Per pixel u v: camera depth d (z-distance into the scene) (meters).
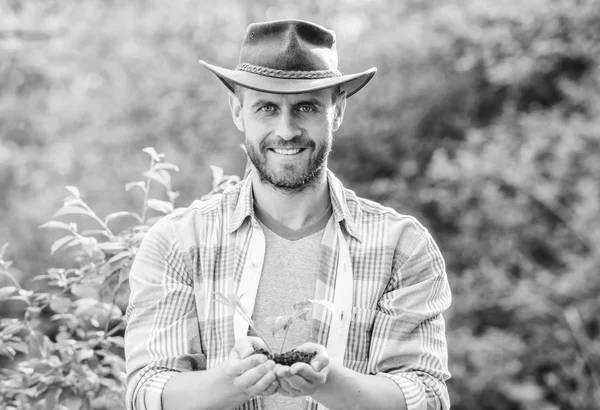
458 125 8.74
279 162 2.16
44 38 6.84
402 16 9.26
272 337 2.19
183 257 2.25
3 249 3.11
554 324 7.37
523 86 8.37
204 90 9.40
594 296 7.16
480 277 7.61
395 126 8.84
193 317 2.21
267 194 2.27
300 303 2.02
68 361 3.04
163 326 2.20
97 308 3.08
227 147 9.20
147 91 9.58
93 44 9.32
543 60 8.04
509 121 8.05
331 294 2.21
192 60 9.54
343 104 2.35
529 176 7.43
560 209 7.62
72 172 9.88
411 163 8.63
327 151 2.20
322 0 9.80
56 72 9.26
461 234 8.14
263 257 2.23
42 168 9.87
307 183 2.23
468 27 8.41
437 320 2.30
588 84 7.87
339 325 2.20
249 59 2.19
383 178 9.02
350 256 2.26
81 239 2.94
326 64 2.20
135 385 2.15
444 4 8.91
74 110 9.88
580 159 7.45
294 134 2.13
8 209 9.55
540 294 7.30
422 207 8.48
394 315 2.23
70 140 9.94
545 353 7.28
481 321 7.82
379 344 2.21
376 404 2.07
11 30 6.65
